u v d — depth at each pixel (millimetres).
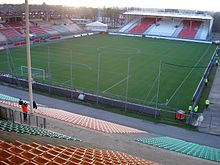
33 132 11852
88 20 118750
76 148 10055
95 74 39281
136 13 89375
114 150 13398
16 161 6336
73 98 30656
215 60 49719
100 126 19391
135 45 63750
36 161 6695
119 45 63031
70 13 109750
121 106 28297
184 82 37188
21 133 10664
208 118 26750
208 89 35344
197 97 30797
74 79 36719
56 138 11742
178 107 28922
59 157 7594
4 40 62719
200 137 23000
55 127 16484
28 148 7789
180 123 25531
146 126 24672
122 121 25469
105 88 33625
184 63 47688
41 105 27156
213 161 14703
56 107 27984
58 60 46625
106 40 70062
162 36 77312
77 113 26688
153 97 31281
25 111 17359
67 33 80375
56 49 55938
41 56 49000
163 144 17422
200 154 16219
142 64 45938
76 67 42656
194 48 62344
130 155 12781
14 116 15984
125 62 46906
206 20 83812
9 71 39094
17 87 33500
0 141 7699
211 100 31484
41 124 16500
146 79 37688
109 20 125625
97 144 13820
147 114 27109
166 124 25250
